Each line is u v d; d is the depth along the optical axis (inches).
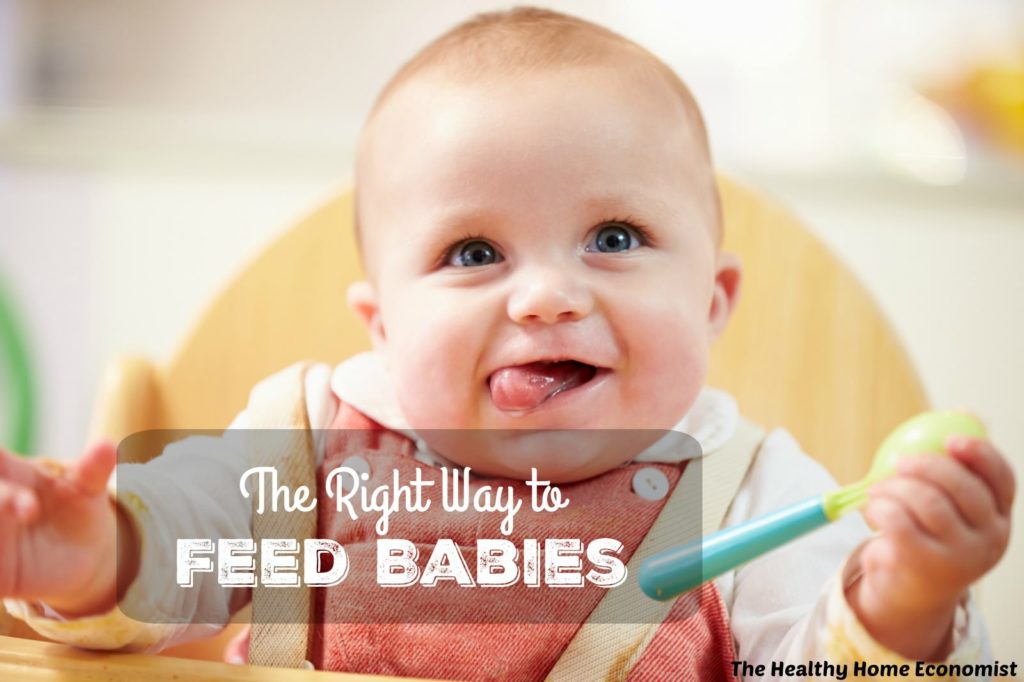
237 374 35.8
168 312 60.8
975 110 60.2
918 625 19.7
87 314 61.1
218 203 60.4
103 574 20.4
